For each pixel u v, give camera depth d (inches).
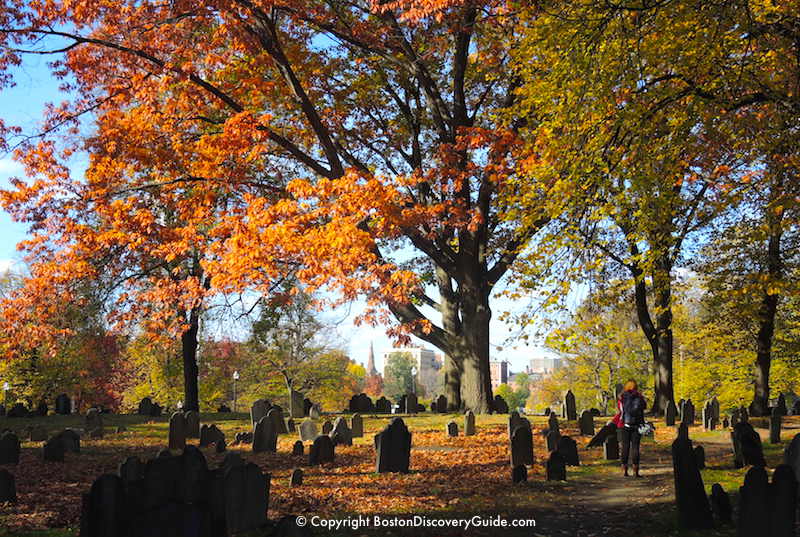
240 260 847.7
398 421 546.6
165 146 990.4
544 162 629.0
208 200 987.9
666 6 517.7
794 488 309.4
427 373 7322.8
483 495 456.4
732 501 386.6
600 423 991.6
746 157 584.7
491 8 874.1
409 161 1130.0
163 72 885.8
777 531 307.6
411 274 823.1
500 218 765.3
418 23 925.8
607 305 876.0
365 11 959.0
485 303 1065.5
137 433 858.1
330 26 932.0
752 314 908.0
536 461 597.9
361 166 1015.0
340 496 444.8
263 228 871.7
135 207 975.0
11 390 1825.8
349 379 2984.7
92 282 1058.7
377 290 835.4
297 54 999.6
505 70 1007.0
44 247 957.2
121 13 861.8
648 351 1988.2
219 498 318.7
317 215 866.1
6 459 591.2
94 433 821.2
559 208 589.0
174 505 302.4
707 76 542.3
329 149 955.3
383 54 962.7
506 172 892.6
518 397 5994.1
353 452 663.1
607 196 598.5
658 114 547.8
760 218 660.1
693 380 1806.1
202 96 954.7
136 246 952.3
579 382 2250.2
